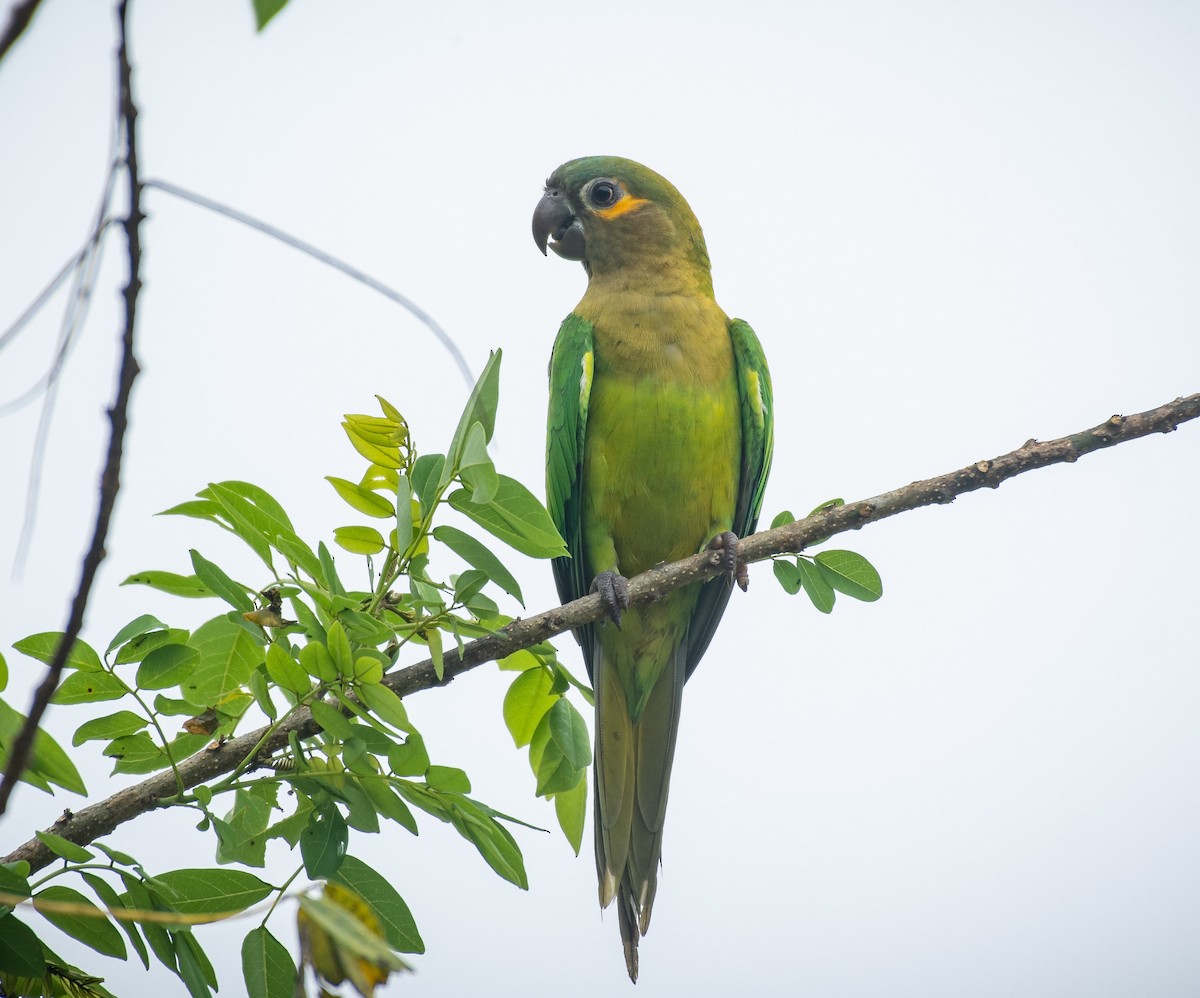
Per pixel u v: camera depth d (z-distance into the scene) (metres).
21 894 5.80
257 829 7.00
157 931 6.11
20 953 5.81
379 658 6.90
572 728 8.09
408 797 6.81
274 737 6.89
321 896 4.75
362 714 6.85
